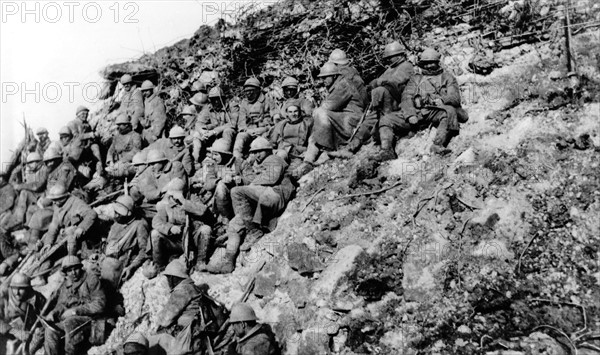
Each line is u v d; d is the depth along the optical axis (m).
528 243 5.53
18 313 8.70
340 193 7.31
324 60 9.52
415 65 7.84
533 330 5.11
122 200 9.20
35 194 12.28
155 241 8.39
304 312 6.36
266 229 7.78
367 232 6.66
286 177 7.86
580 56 6.35
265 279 7.12
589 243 5.28
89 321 8.05
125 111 12.55
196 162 9.79
